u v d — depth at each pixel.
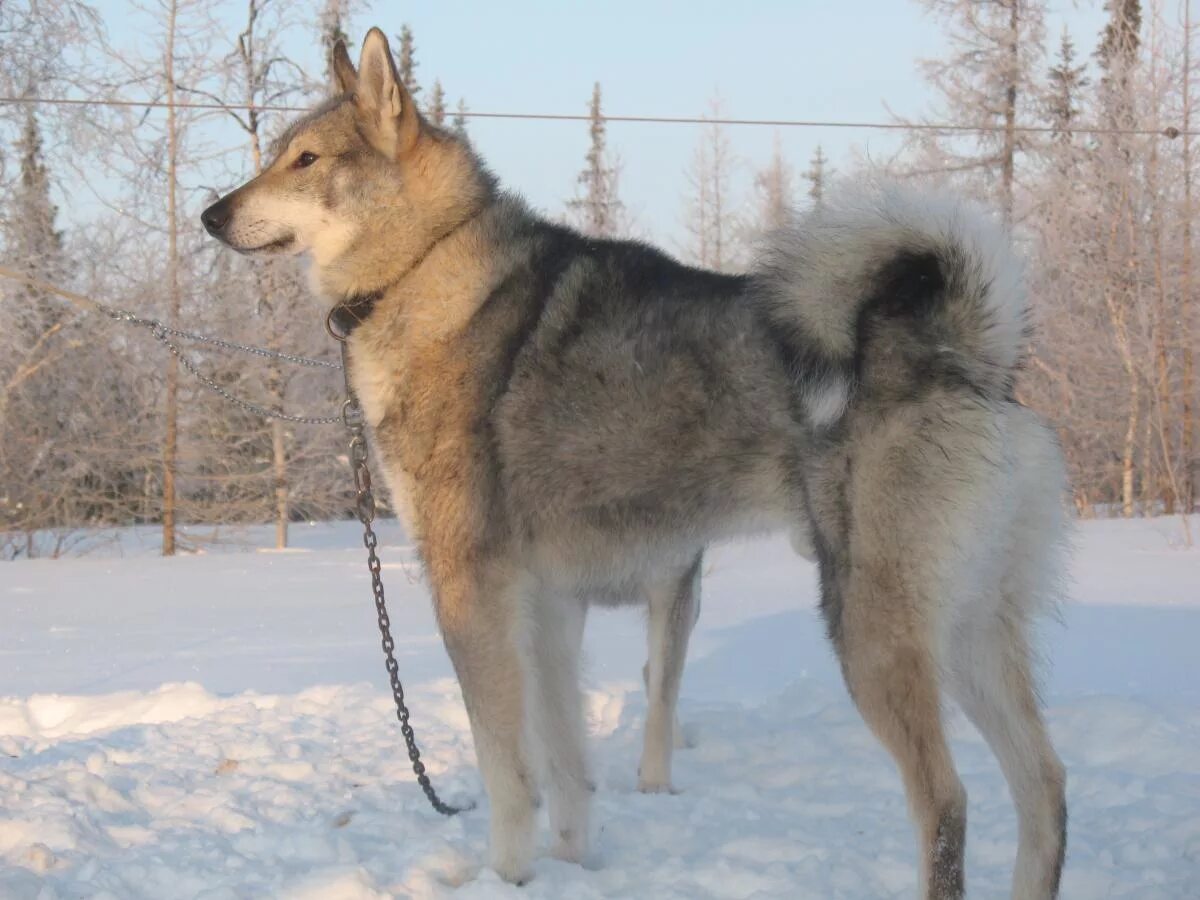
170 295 14.41
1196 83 15.83
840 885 3.10
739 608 7.59
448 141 3.58
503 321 3.33
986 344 2.88
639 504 3.23
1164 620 6.57
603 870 3.25
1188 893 2.93
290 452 14.97
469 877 3.20
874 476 2.85
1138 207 15.98
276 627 7.49
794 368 2.98
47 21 13.68
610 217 26.55
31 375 13.98
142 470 15.45
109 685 5.82
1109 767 4.04
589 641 6.71
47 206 14.16
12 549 13.95
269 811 3.79
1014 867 3.03
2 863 3.26
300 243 3.67
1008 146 17.55
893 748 2.80
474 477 3.27
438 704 5.13
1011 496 2.91
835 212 3.03
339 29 15.29
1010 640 3.02
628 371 3.18
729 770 4.27
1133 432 15.16
